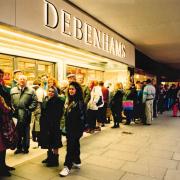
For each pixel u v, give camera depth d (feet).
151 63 63.57
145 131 26.68
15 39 19.27
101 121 27.25
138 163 15.98
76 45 22.25
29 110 17.26
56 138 14.82
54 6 19.06
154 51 49.06
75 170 14.61
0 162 13.52
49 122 14.66
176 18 25.49
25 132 17.61
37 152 17.98
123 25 28.60
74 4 21.66
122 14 24.36
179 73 102.12
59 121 14.78
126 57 36.42
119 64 37.06
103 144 20.71
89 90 24.57
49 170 14.48
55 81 15.38
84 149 19.11
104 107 28.96
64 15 20.33
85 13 23.63
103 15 24.82
